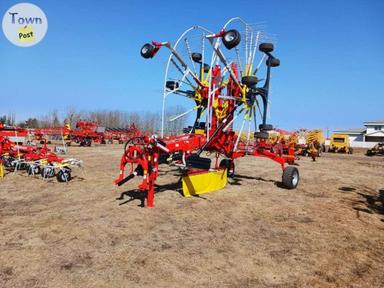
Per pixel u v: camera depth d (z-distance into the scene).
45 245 5.52
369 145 71.50
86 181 11.33
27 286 4.19
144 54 8.31
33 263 4.84
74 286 4.22
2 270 4.60
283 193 10.62
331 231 6.85
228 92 10.06
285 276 4.75
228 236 6.29
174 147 8.32
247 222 7.24
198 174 9.71
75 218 7.03
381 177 16.19
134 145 7.70
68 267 4.74
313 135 35.91
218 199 9.26
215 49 8.20
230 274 4.73
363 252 5.77
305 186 12.28
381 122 72.06
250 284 4.46
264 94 10.95
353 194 11.05
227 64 8.64
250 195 10.02
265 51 10.52
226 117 9.99
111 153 23.17
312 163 23.05
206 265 4.98
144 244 5.70
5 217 7.01
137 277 4.52
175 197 9.23
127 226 6.61
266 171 16.28
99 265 4.84
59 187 10.23
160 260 5.08
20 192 9.48
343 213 8.34
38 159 12.08
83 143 32.66
